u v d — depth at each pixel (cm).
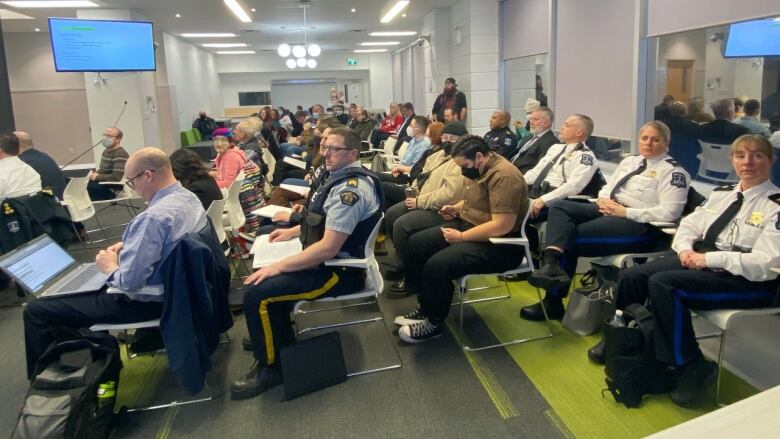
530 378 249
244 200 423
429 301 281
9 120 534
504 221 267
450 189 346
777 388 90
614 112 469
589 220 300
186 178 343
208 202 342
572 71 542
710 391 227
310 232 251
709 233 237
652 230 291
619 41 454
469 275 274
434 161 415
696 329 283
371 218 248
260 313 237
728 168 354
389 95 1903
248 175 430
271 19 967
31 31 1062
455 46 846
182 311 217
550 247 288
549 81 588
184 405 241
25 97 1112
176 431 222
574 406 226
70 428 194
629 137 446
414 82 1409
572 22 537
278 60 1805
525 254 278
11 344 313
